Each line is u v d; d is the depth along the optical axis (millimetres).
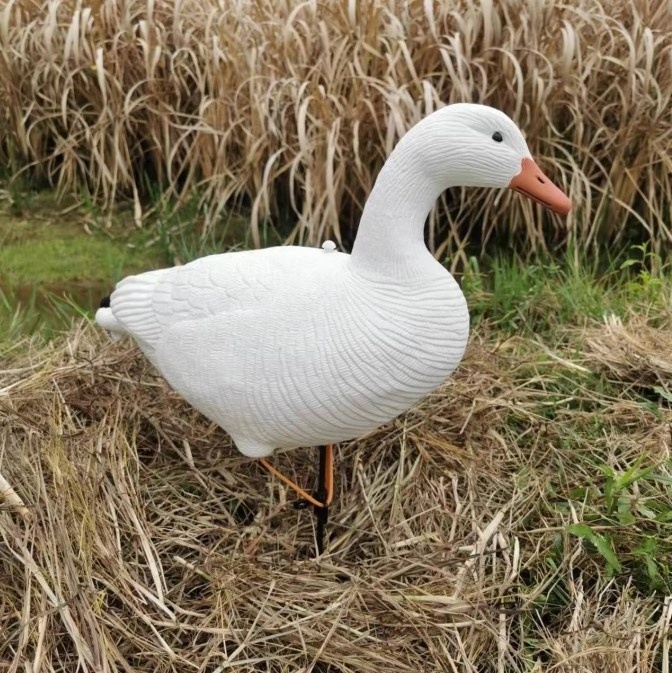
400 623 1451
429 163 1330
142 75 2930
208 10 2904
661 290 2426
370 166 2693
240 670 1370
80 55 2893
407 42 2621
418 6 2654
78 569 1454
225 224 2807
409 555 1599
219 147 2691
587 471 1812
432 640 1439
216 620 1439
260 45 2717
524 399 2029
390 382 1356
